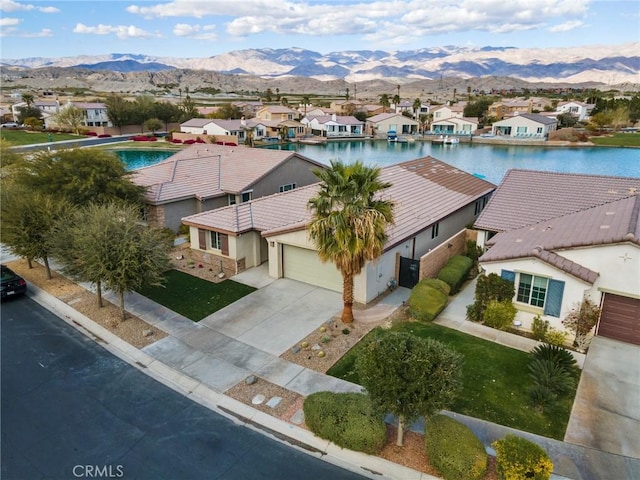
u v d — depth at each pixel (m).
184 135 95.38
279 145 101.25
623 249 16.09
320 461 11.50
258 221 24.98
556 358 14.86
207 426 12.82
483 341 17.22
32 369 15.71
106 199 27.27
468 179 34.94
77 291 22.30
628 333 16.86
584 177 25.89
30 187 26.22
